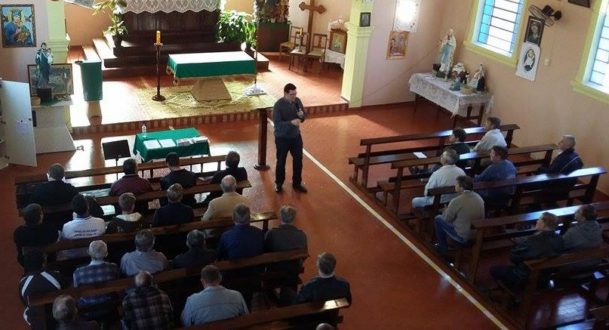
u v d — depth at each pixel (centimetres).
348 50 1228
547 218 614
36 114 934
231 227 618
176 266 539
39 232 561
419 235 787
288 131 851
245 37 1419
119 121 1055
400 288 692
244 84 1283
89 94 1035
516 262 632
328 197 887
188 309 477
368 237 790
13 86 866
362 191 909
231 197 645
